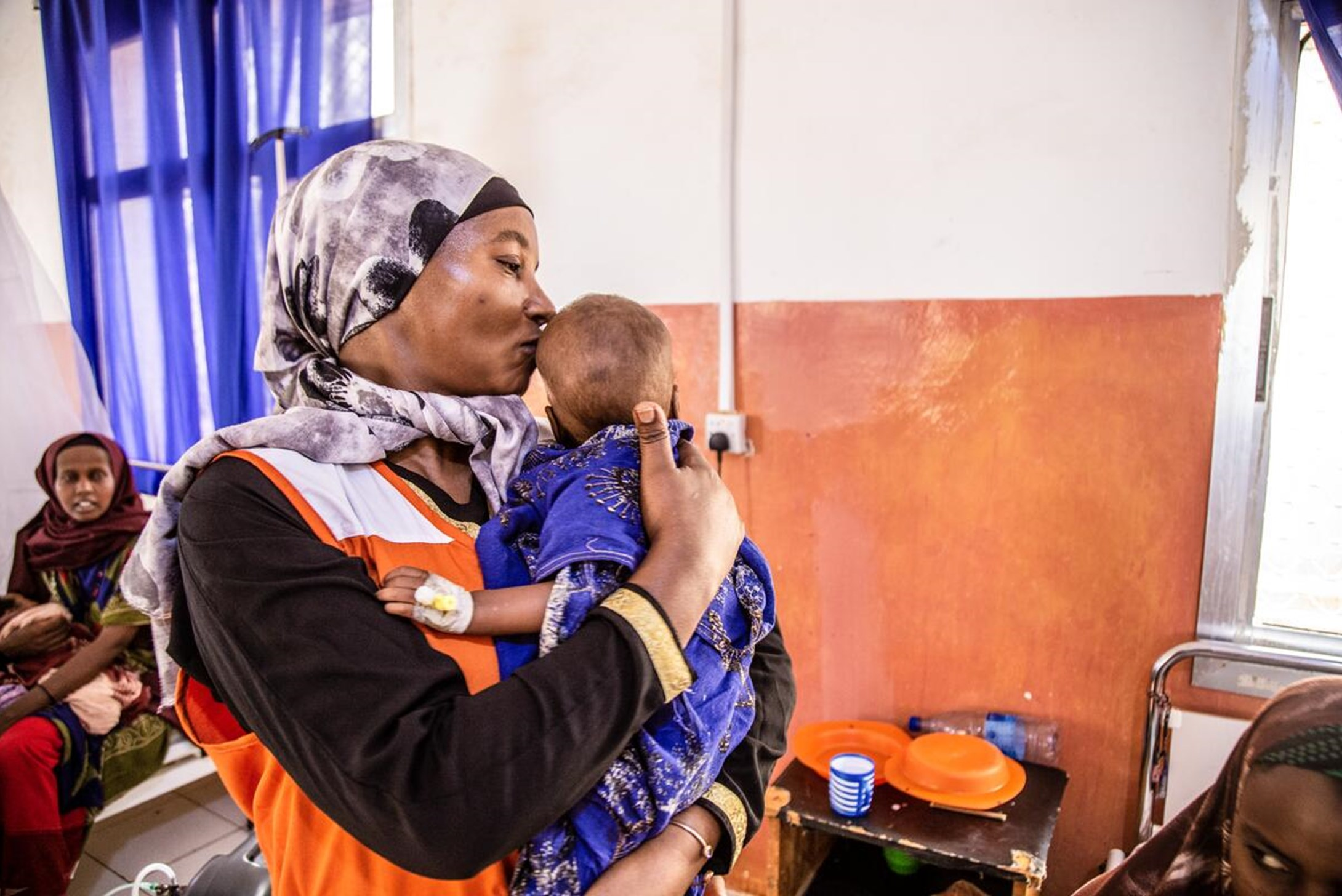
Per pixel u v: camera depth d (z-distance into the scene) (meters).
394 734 0.56
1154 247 1.60
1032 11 1.66
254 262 2.67
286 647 0.59
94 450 2.42
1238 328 1.55
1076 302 1.67
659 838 0.73
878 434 1.88
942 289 1.79
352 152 0.78
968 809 1.55
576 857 0.68
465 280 0.78
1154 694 1.57
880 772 1.73
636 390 0.83
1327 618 1.60
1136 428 1.65
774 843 1.60
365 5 2.37
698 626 0.73
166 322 3.02
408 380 0.80
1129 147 1.61
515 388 0.86
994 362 1.76
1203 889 1.21
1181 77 1.56
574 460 0.79
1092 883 1.34
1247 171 1.52
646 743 0.69
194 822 2.54
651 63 2.04
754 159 1.94
